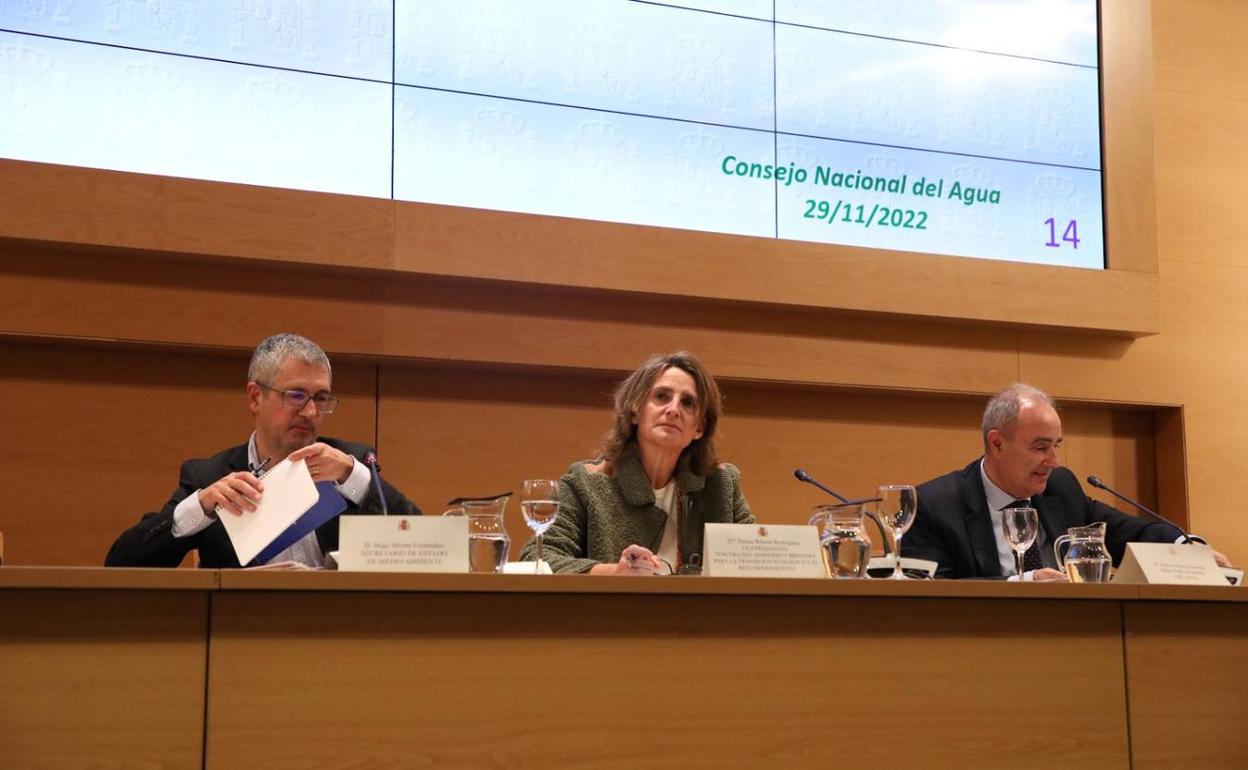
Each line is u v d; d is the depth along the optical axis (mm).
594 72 3693
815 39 3982
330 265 3277
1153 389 4254
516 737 1582
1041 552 2990
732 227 3797
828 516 2084
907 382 3934
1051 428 2945
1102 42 4312
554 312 3559
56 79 3148
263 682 1499
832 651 1753
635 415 2676
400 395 3486
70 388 3201
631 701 1640
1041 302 4035
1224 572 2434
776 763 1692
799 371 3812
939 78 4125
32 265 3125
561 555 2447
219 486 1809
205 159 3254
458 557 1728
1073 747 1876
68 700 1434
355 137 3404
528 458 3576
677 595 1685
